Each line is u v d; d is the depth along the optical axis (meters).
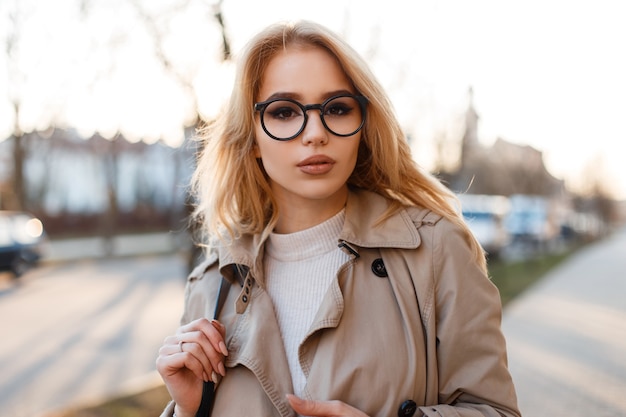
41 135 19.62
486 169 26.05
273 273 1.53
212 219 1.62
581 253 27.50
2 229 15.23
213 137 1.62
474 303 1.36
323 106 1.34
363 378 1.30
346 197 1.54
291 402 1.21
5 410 5.58
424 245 1.41
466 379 1.34
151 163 39.50
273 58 1.39
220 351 1.38
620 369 6.41
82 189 36.66
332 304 1.35
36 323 9.95
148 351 7.92
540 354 7.13
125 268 19.23
